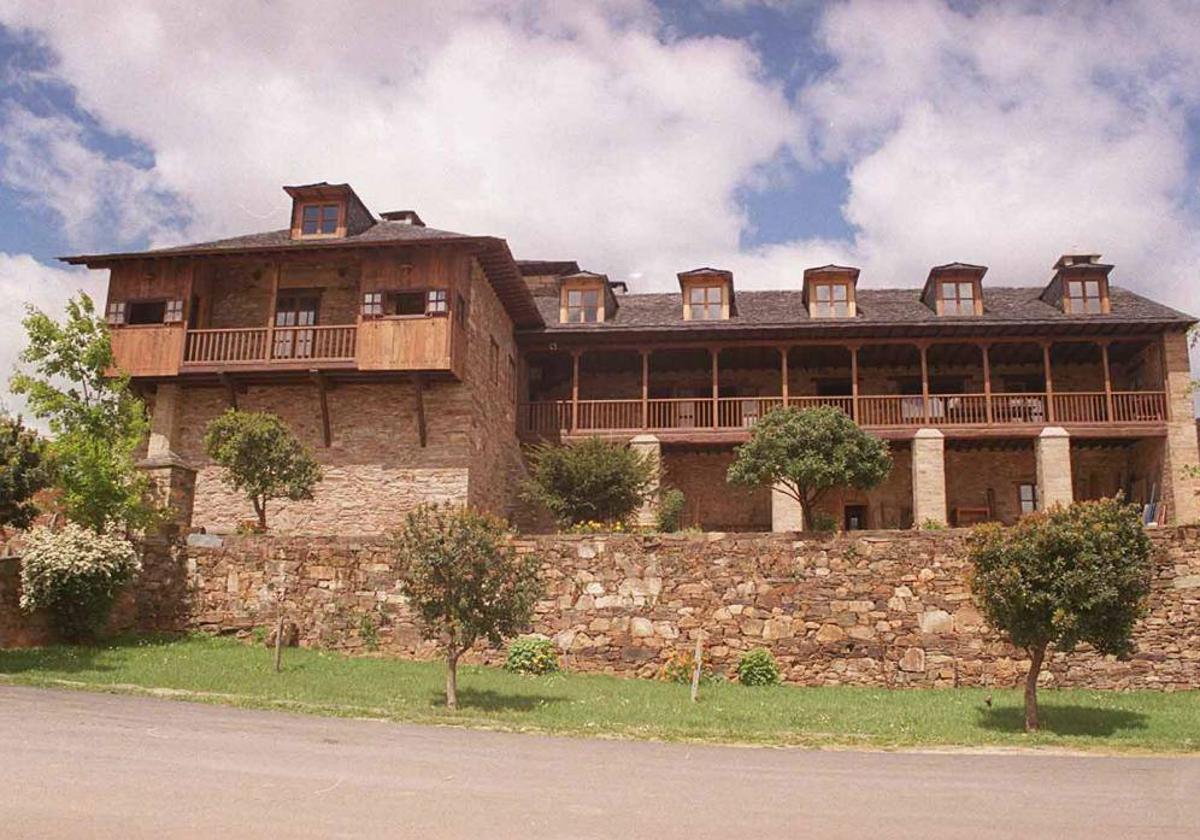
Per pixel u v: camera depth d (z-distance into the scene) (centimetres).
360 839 643
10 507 1625
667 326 2878
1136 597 1270
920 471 2761
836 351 2984
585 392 3234
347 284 2617
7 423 1684
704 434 2848
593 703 1377
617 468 2377
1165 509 2706
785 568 1717
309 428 2522
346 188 2552
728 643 1698
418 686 1452
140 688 1292
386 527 2428
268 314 2598
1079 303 2883
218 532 2178
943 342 2852
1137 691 1574
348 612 1769
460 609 1316
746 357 3059
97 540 1669
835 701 1463
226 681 1384
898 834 701
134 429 1920
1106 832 719
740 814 746
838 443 2097
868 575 1697
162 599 1798
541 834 670
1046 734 1212
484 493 2597
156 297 2522
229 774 814
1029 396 2881
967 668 1634
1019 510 2970
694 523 2997
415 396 2480
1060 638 1268
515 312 2911
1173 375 2759
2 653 1520
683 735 1145
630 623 1727
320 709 1202
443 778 838
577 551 1770
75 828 640
